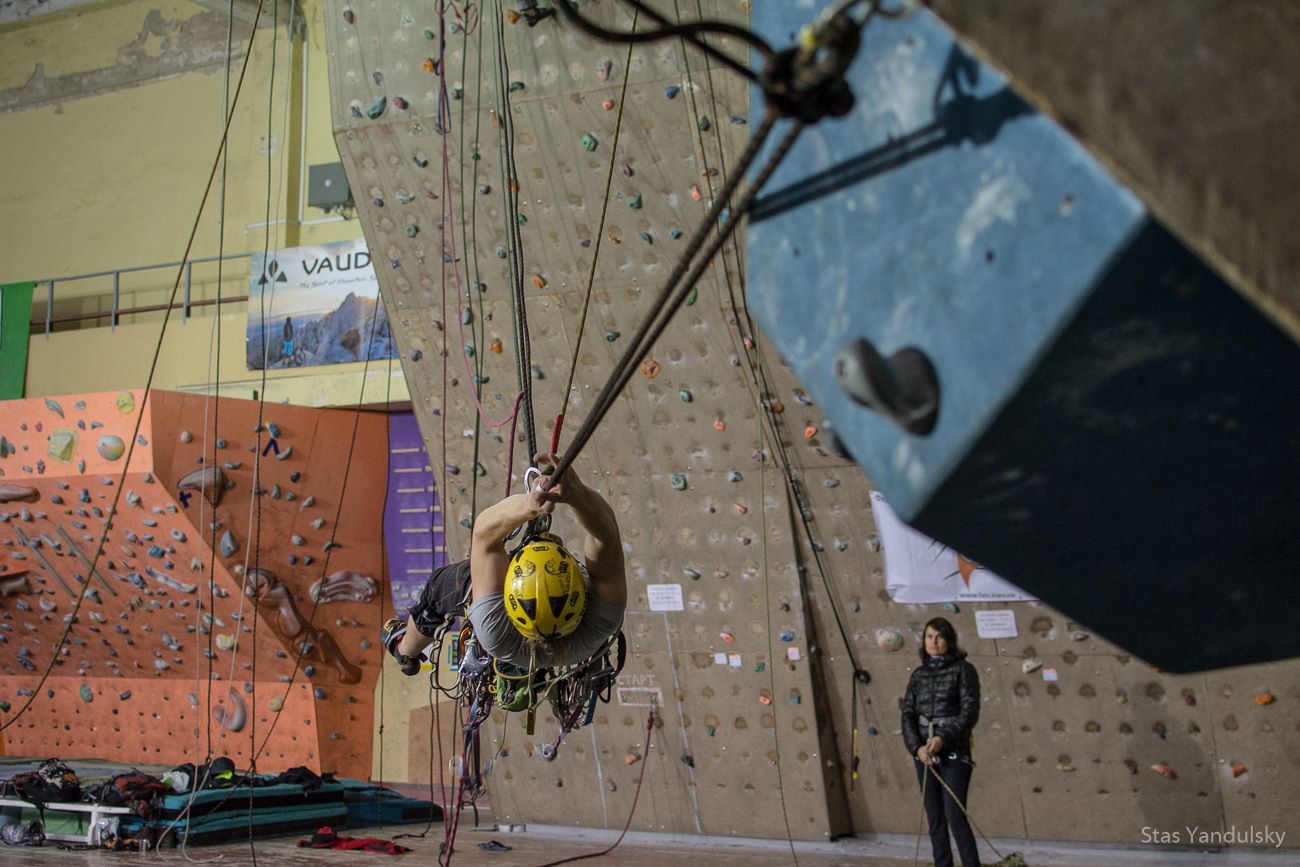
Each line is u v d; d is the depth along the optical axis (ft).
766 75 3.90
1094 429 3.42
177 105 45.19
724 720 30.55
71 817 31.17
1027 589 4.38
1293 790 26.20
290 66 42.88
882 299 3.88
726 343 26.91
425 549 40.57
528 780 33.01
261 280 40.06
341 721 41.06
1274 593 4.30
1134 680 27.27
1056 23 3.10
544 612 10.84
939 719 23.47
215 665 41.68
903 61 3.84
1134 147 2.95
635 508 29.99
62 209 46.85
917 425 3.59
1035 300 3.19
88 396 36.63
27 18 48.19
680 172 24.85
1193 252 2.94
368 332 38.60
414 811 35.29
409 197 27.27
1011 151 3.32
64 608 42.11
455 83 25.52
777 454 28.37
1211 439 3.48
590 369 28.43
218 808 31.19
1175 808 27.25
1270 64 2.98
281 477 38.40
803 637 29.37
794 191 4.50
